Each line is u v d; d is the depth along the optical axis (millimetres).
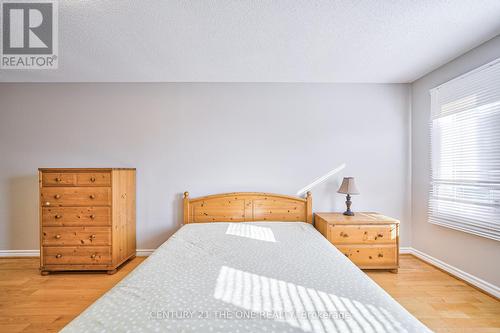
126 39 1993
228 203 2867
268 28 1847
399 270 2535
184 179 2945
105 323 950
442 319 1729
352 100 2924
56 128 2904
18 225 2896
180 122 2945
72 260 2406
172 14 1675
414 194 2922
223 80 2891
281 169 2951
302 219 2881
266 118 2957
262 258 1660
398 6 1593
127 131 2926
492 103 1982
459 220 2283
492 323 1686
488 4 1563
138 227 2924
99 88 2916
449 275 2414
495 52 1961
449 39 1999
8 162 2891
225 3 1567
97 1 1536
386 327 909
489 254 2035
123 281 1337
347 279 1328
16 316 1776
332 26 1819
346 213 2748
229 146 2949
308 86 2959
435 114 2588
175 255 1727
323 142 2934
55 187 2400
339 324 929
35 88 2900
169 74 2719
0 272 2488
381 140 2928
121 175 2590
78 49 2154
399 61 2410
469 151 2191
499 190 1932
